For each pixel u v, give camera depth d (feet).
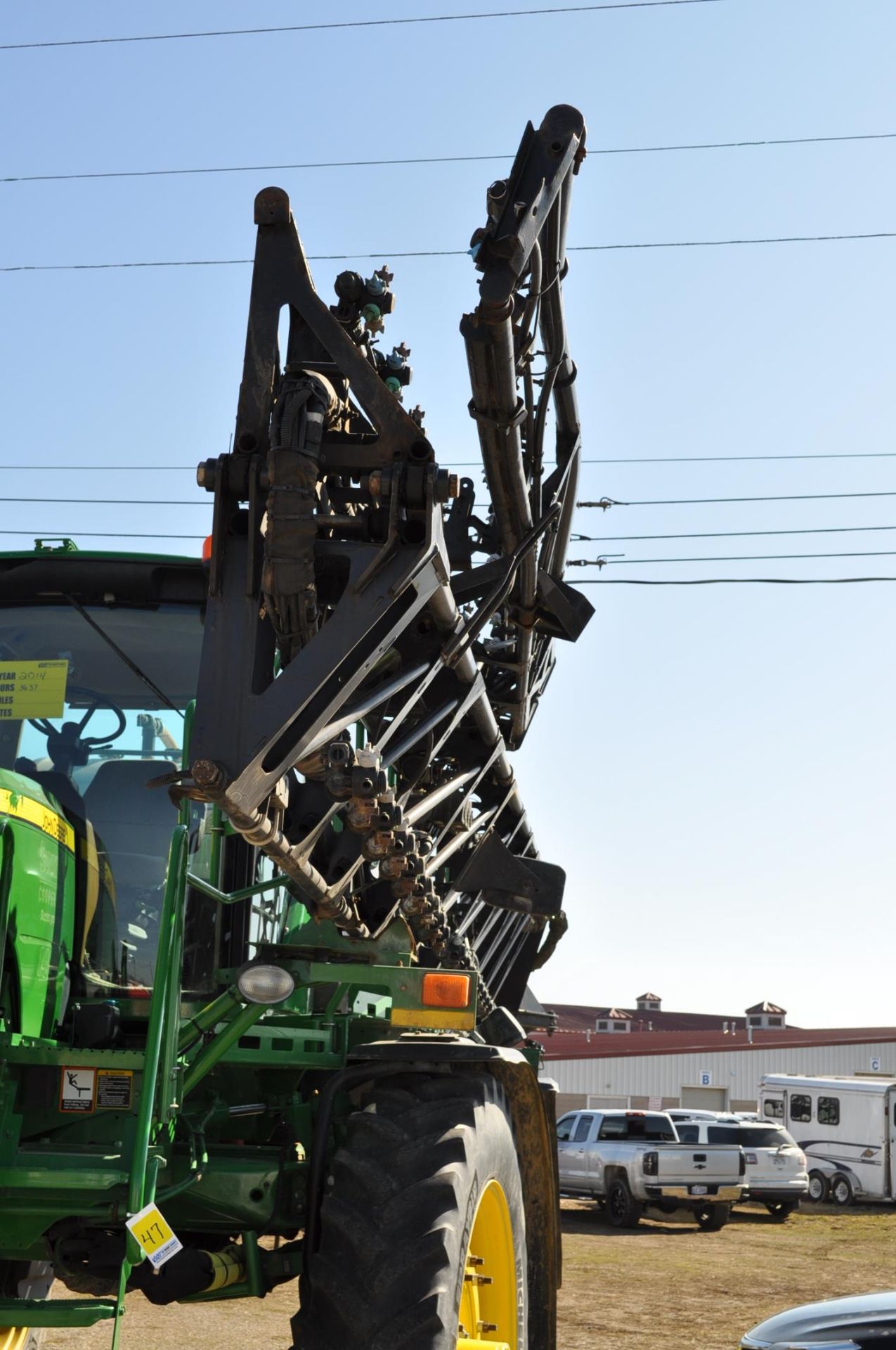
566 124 14.23
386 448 12.70
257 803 12.14
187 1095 15.80
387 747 16.56
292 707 12.08
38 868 15.08
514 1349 16.12
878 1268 52.54
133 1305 37.91
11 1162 13.71
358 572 12.44
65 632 18.06
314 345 13.48
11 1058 14.25
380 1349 13.07
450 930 20.89
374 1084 15.99
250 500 12.52
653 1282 46.70
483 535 17.42
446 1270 13.52
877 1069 169.99
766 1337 20.83
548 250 15.35
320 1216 14.76
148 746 17.81
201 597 18.11
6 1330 19.72
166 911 14.10
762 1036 184.55
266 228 12.89
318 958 16.78
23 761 17.48
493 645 18.88
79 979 16.08
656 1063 170.19
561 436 17.94
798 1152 78.64
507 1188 16.25
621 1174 72.18
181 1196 15.15
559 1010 239.09
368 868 17.16
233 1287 16.10
